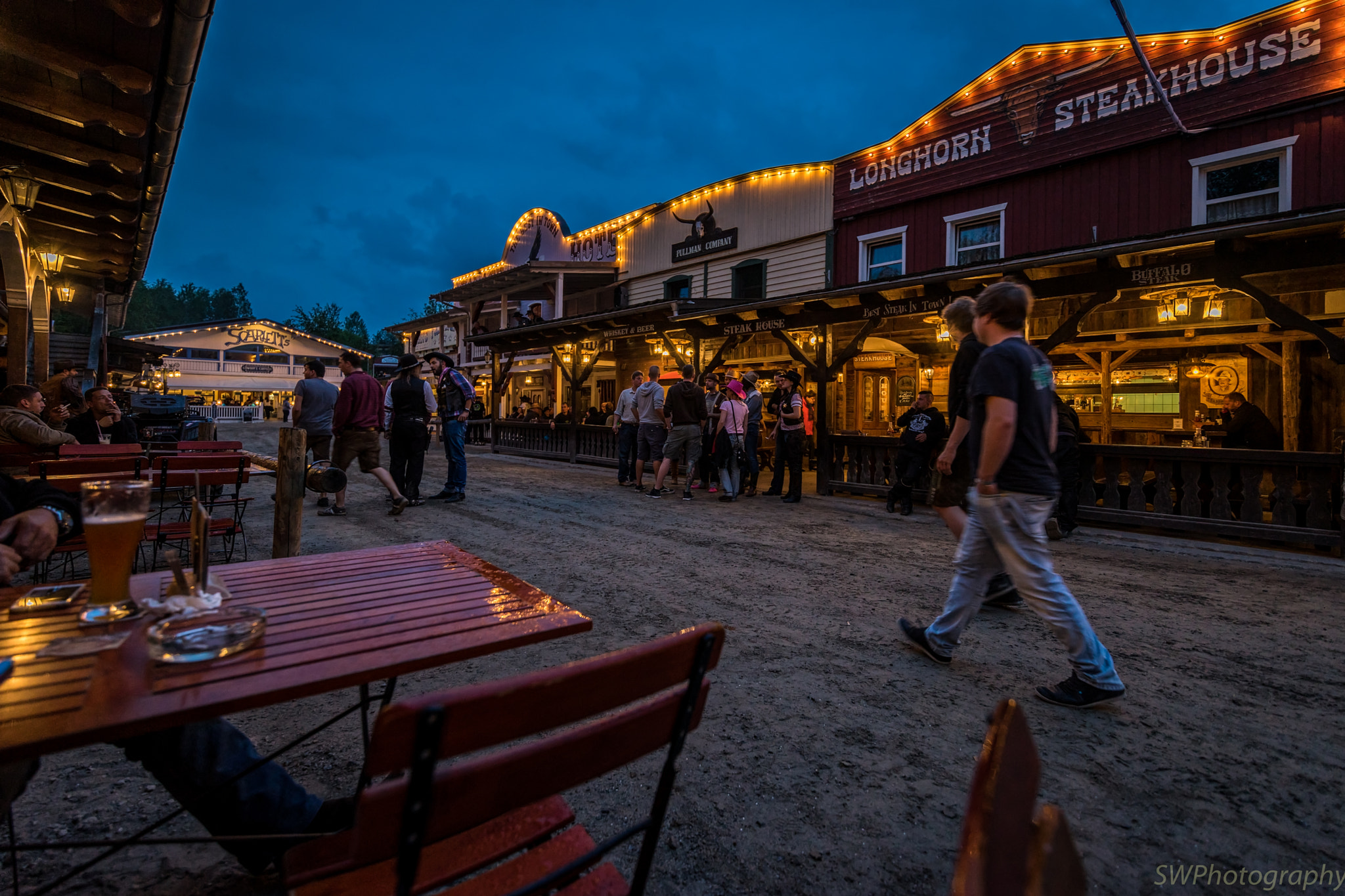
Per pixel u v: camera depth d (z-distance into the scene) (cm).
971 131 1195
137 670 125
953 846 204
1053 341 756
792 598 457
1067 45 1072
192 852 198
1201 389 1125
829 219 1428
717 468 991
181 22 398
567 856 137
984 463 295
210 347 4134
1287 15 880
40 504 188
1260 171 923
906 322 1223
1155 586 498
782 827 212
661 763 250
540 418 1980
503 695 93
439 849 136
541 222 2345
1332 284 855
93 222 838
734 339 1183
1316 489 605
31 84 473
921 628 357
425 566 211
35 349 1099
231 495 899
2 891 176
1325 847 203
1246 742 266
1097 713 291
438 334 3225
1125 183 1028
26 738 97
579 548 602
